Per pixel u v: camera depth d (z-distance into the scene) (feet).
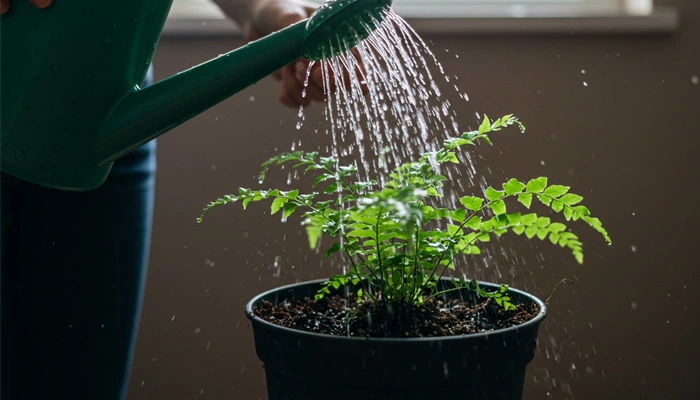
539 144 4.74
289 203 2.42
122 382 3.10
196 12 4.86
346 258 4.62
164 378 4.86
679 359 4.81
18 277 2.81
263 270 4.77
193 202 4.79
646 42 4.73
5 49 1.86
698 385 4.82
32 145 1.89
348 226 2.36
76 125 1.87
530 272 4.70
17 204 2.76
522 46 4.70
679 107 4.76
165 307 4.83
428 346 1.89
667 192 4.80
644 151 4.78
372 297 2.40
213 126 4.75
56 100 1.85
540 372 4.80
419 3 5.03
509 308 2.43
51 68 1.84
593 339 4.78
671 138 4.78
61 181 1.94
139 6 1.87
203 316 4.83
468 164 4.61
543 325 4.76
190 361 4.85
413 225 2.19
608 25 4.66
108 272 2.92
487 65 4.70
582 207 2.31
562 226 2.34
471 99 4.69
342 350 1.92
